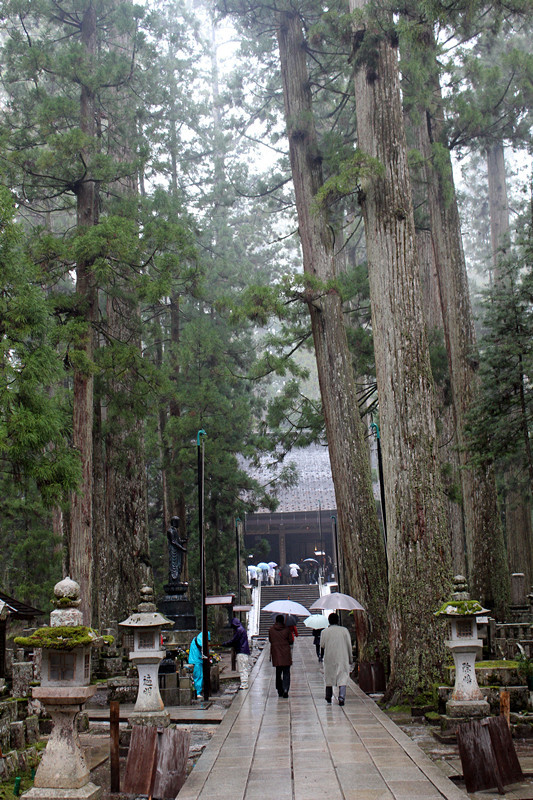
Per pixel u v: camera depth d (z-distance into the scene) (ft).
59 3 69.77
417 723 35.42
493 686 32.96
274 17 69.82
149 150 62.80
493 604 63.05
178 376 99.40
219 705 44.62
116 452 77.71
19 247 49.98
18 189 60.08
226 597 69.36
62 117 58.90
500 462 82.89
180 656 55.52
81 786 20.66
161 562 110.32
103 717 39.99
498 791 22.81
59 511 94.17
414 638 40.57
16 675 34.45
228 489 103.60
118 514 76.89
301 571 160.86
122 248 54.54
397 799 20.79
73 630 21.56
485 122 66.54
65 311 58.85
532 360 55.72
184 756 23.67
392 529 43.11
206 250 116.26
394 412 44.27
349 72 67.21
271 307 54.95
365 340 79.10
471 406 61.16
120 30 64.85
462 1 47.73
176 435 95.76
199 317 103.04
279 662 44.24
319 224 62.69
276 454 87.92
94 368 54.90
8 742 27.35
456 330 67.21
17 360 43.39
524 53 66.33
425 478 42.96
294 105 66.69
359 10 47.96
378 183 47.29
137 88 68.44
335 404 59.21
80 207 60.85
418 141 79.51
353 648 71.72
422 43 47.83
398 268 45.98
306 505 164.35
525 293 58.34
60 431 45.19
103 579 79.36
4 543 95.09
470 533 65.36
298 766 25.53
